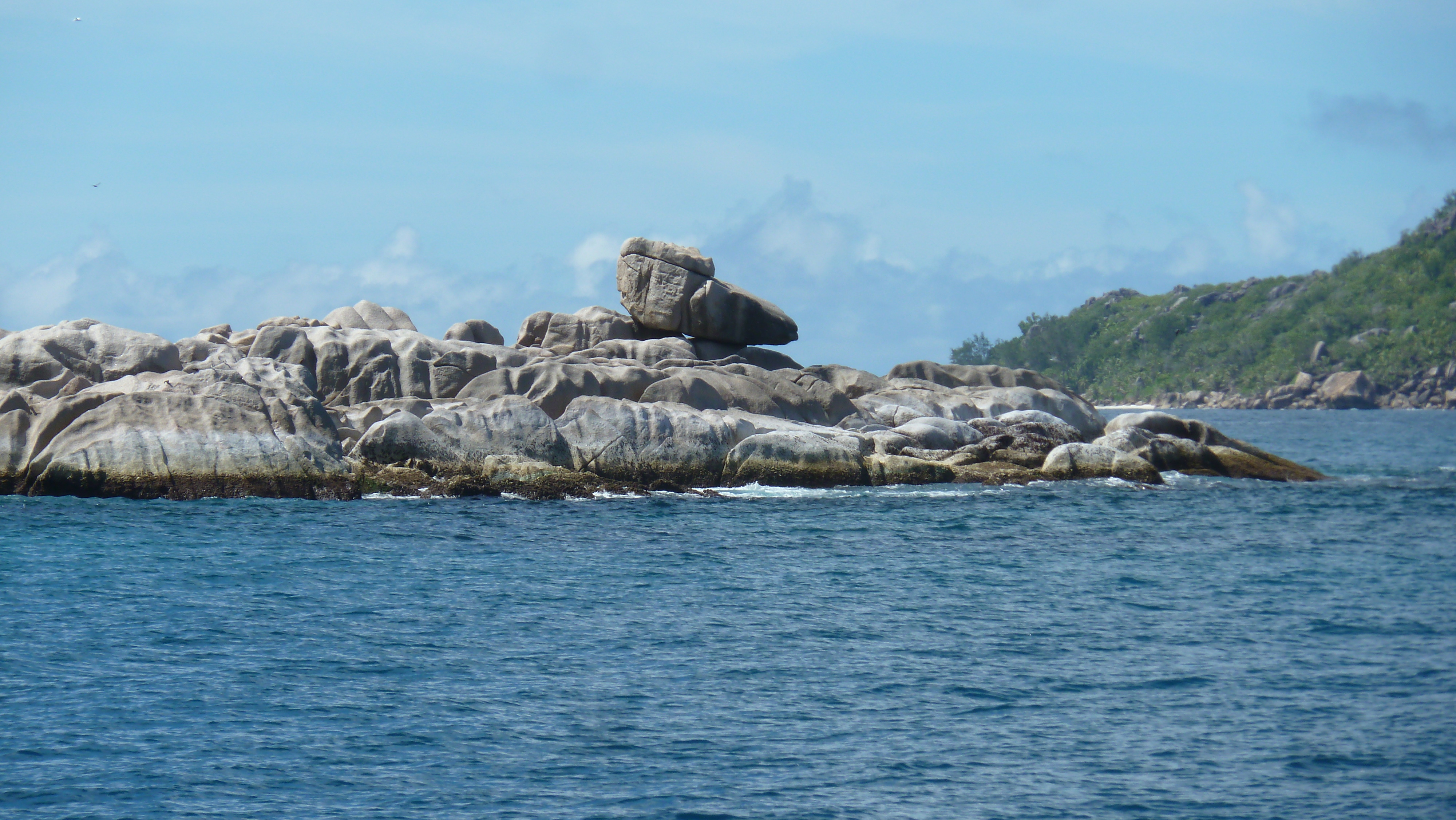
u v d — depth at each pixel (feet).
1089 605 214.90
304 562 237.66
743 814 121.08
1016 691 160.97
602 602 212.23
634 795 125.18
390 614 198.70
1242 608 212.64
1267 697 158.81
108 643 176.24
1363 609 212.43
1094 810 123.03
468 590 218.79
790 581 233.76
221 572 226.17
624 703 154.10
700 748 138.72
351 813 119.44
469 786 126.52
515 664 170.81
